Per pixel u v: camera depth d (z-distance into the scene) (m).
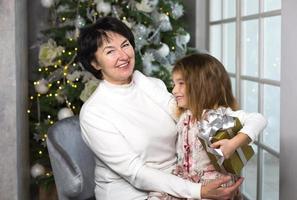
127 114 1.72
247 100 2.59
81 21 2.95
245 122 1.49
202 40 3.50
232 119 1.46
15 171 2.27
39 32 3.52
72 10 3.01
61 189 1.76
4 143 2.25
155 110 1.79
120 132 1.67
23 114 2.70
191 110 1.59
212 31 3.35
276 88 2.16
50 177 3.07
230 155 1.42
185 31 3.39
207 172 1.57
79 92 2.95
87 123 1.69
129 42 1.76
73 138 1.91
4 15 2.18
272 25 2.20
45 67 3.08
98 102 1.73
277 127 2.15
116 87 1.76
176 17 3.34
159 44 3.12
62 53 2.99
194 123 1.61
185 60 1.65
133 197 1.69
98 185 1.81
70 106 3.04
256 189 2.42
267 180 2.28
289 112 1.72
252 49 2.49
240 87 2.66
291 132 1.71
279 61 2.12
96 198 1.83
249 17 2.50
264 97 2.32
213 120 1.46
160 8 3.18
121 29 1.74
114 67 1.70
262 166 2.34
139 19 2.98
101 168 1.78
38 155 3.19
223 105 1.60
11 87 2.23
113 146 1.65
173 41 3.25
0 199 2.27
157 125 1.74
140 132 1.68
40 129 2.98
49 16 3.54
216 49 3.25
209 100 1.58
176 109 1.74
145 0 2.97
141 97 1.81
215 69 1.60
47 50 2.97
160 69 3.03
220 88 1.60
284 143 1.77
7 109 2.23
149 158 1.71
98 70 1.81
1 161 2.25
